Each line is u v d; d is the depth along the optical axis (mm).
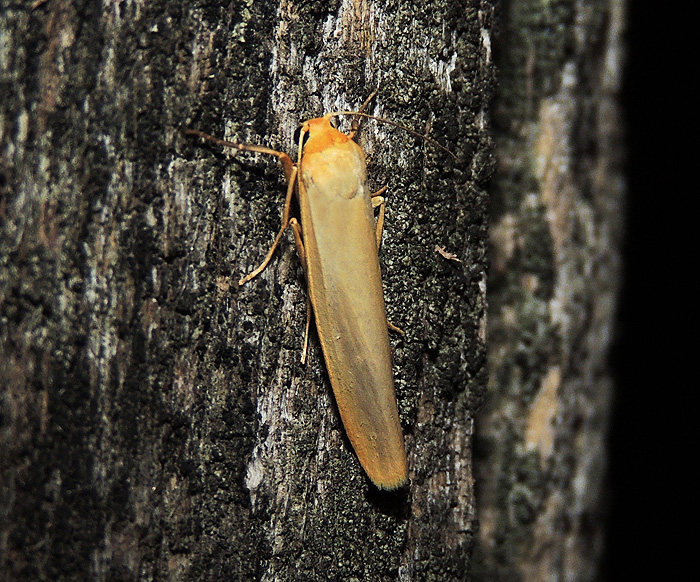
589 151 155
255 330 141
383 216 143
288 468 141
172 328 141
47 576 146
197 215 140
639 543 160
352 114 141
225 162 140
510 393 155
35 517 146
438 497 145
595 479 158
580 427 157
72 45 143
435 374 144
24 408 146
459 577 146
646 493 160
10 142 145
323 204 142
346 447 143
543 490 155
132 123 141
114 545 144
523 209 154
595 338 157
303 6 140
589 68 154
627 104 157
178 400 141
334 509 142
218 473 141
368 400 142
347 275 142
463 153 143
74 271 144
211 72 139
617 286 158
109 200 142
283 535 142
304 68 141
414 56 142
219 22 139
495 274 154
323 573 142
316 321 141
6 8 145
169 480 142
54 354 145
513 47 153
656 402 160
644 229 158
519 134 153
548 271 154
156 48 140
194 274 141
